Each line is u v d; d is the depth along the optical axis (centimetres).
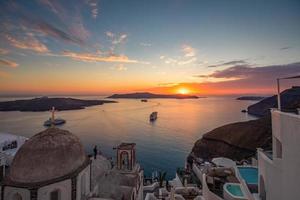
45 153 1202
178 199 2177
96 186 1614
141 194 2277
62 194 1226
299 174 878
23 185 1125
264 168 1348
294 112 1187
